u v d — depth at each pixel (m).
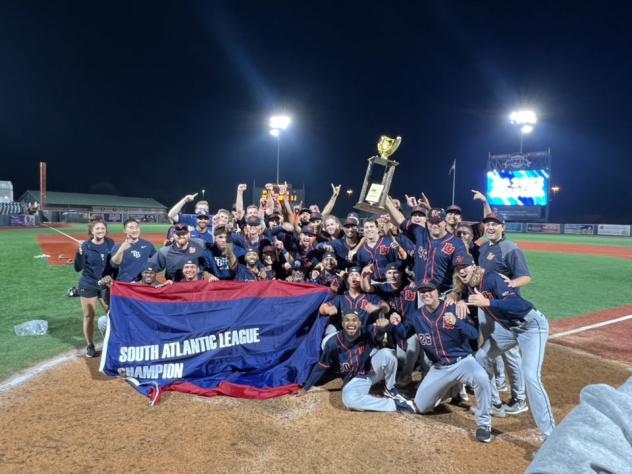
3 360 6.64
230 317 6.41
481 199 7.27
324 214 9.92
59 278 13.44
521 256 5.17
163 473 3.88
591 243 32.69
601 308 10.83
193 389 5.66
